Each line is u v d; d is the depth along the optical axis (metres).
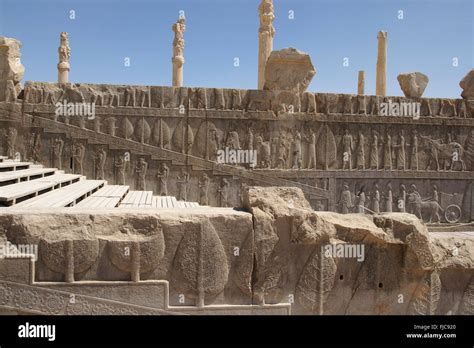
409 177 12.28
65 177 9.34
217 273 4.98
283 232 5.18
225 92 11.45
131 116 11.11
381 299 5.47
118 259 4.74
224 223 5.03
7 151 10.73
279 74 11.70
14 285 4.53
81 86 10.98
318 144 11.89
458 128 12.54
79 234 4.68
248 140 11.52
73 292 4.64
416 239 5.43
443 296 5.66
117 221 4.82
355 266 5.41
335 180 11.93
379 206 12.15
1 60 10.69
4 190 6.06
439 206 12.45
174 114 11.26
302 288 5.23
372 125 12.12
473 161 12.61
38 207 5.26
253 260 5.10
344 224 5.39
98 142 11.02
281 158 11.64
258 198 5.32
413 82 12.34
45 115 10.86
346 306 5.38
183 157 11.30
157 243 4.84
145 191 10.48
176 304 4.92
